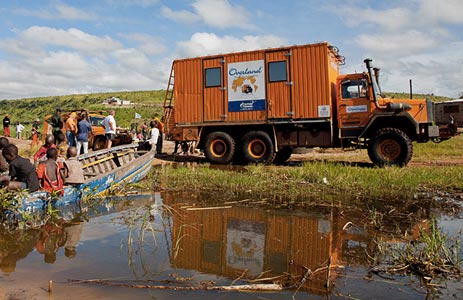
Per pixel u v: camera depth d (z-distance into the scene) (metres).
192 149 18.75
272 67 13.86
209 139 14.88
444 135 13.05
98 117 21.44
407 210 6.93
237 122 14.40
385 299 3.49
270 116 13.91
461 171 10.71
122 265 4.27
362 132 12.77
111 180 8.65
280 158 15.54
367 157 16.08
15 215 6.09
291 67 13.59
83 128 13.91
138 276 3.96
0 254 4.60
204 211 6.92
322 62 13.18
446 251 4.35
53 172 7.18
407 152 12.16
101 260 4.41
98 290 3.61
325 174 10.34
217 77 14.69
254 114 14.15
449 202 7.57
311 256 4.61
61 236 5.35
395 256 4.51
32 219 6.20
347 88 13.12
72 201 7.46
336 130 13.65
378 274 4.07
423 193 8.44
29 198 6.33
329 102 13.13
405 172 10.50
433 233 4.64
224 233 5.55
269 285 3.70
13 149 6.81
